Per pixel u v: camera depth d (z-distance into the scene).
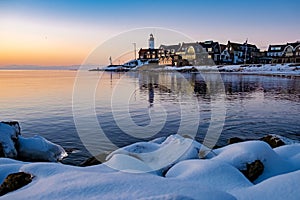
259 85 29.62
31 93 23.02
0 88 28.19
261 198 2.82
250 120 12.66
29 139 7.41
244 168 4.02
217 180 3.35
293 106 16.69
